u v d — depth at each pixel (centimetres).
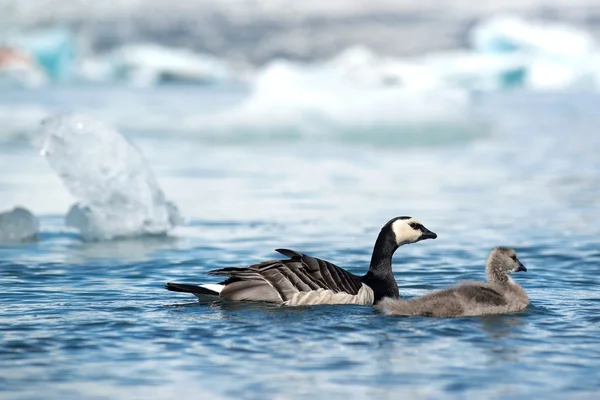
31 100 6359
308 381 741
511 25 9081
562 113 5728
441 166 2967
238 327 902
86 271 1271
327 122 3747
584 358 809
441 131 3731
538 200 2145
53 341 858
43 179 2488
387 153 3400
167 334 880
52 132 1602
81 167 1606
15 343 852
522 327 919
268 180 2556
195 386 729
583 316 971
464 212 1944
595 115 5572
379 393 712
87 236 1600
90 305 1020
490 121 3959
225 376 754
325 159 3177
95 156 1612
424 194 2262
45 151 1595
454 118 3741
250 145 3681
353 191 2317
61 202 2064
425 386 730
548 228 1717
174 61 9744
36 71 8794
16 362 794
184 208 1991
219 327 903
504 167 2931
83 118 1623
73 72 9669
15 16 14325
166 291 1112
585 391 720
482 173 2758
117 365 785
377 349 832
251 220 1817
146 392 716
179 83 9862
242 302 987
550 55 8881
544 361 800
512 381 744
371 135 3706
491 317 961
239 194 2238
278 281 988
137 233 1620
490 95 7662
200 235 1638
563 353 824
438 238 1605
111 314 966
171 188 2355
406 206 2041
